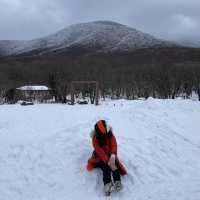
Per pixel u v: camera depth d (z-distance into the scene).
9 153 3.67
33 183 3.04
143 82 28.23
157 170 3.16
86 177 3.02
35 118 8.12
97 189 2.91
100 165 2.96
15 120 7.72
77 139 3.60
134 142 3.62
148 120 4.30
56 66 36.91
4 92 25.56
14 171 3.27
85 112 9.61
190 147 3.69
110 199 2.74
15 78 32.62
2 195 2.87
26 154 3.56
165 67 32.75
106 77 30.88
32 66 36.97
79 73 32.09
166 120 4.34
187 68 30.19
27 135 5.23
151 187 2.88
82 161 3.23
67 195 2.83
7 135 5.31
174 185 2.89
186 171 3.20
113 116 4.47
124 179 2.98
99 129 3.07
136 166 3.15
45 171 3.19
